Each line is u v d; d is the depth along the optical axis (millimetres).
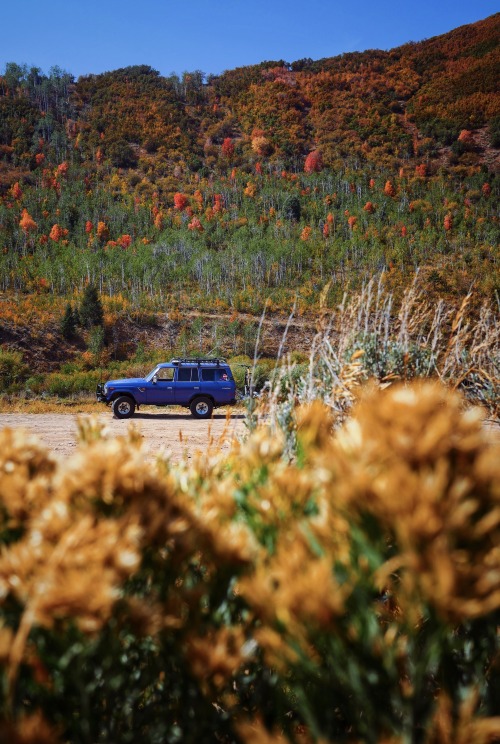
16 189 152625
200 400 18094
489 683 819
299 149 195625
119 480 793
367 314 2879
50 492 911
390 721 677
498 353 2877
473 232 134375
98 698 842
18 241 118750
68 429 12617
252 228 133250
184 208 154500
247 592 697
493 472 598
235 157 189250
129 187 168375
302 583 628
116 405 17953
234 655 755
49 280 95000
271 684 936
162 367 18234
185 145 195750
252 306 85500
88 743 727
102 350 66625
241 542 827
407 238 124750
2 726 603
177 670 856
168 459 1425
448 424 616
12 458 998
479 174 172500
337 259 111188
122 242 127000
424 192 163875
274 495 917
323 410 1220
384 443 630
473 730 620
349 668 684
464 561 575
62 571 660
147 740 845
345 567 715
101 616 627
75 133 199375
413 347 2766
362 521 644
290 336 72125
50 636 732
